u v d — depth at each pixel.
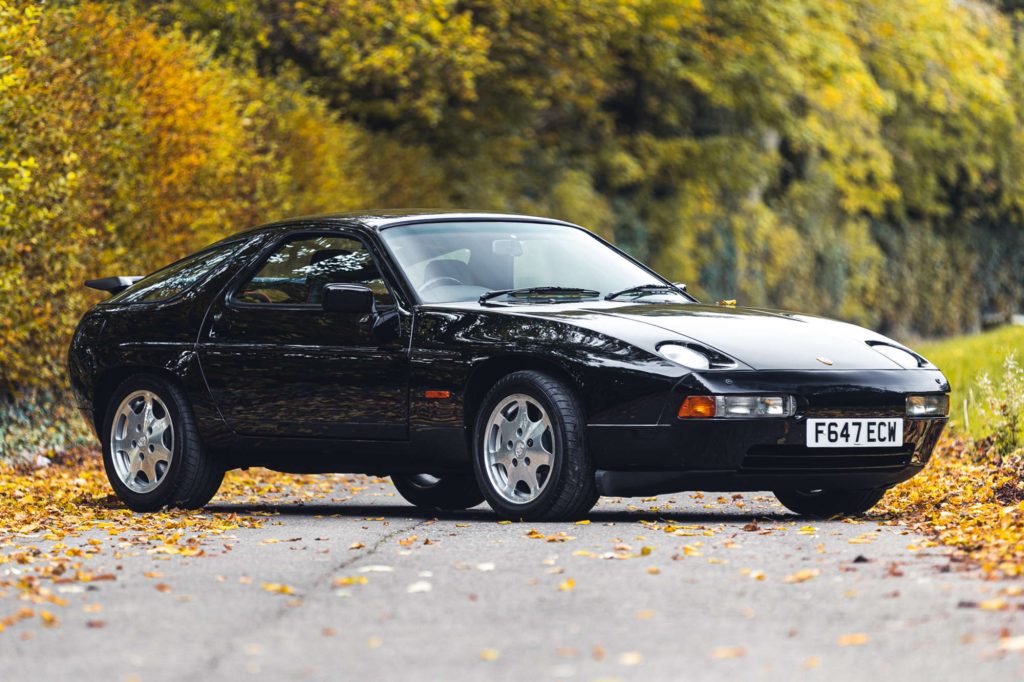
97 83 20.47
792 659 6.81
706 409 11.25
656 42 48.06
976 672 6.48
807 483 11.68
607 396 11.45
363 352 12.63
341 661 6.93
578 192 48.25
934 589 8.38
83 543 11.18
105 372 14.25
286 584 9.09
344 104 40.12
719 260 55.94
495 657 6.95
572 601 8.30
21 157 18.20
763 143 55.28
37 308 19.12
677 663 6.77
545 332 11.84
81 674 6.77
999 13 67.50
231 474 18.31
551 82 43.91
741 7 48.53
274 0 33.81
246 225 25.23
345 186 30.98
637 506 14.05
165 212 22.00
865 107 54.38
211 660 6.99
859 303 65.06
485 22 40.72
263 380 13.19
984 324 75.12
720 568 9.34
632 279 13.48
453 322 12.27
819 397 11.50
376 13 33.94
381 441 12.63
